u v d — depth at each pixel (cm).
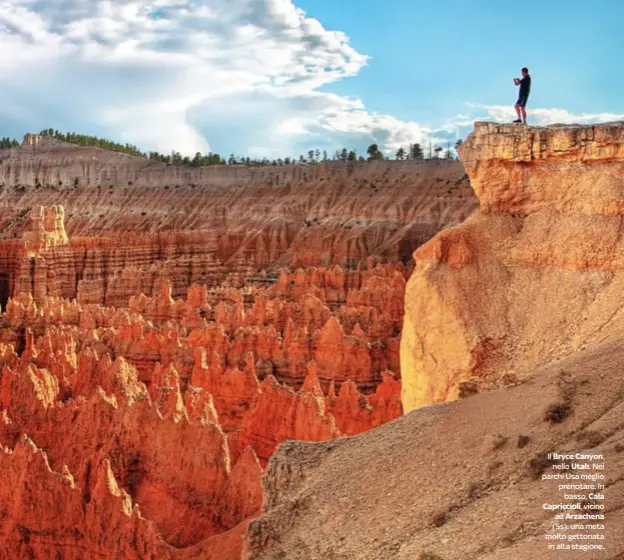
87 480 3425
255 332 6494
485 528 1727
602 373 2130
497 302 3306
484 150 3566
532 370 2767
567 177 3416
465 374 3147
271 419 4388
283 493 2261
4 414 4394
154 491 3597
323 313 7531
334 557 1897
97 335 6969
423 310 3362
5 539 3234
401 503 1972
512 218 3531
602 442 1842
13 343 8000
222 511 3372
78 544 3181
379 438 2303
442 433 2181
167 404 4091
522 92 3547
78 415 4234
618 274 3103
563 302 3161
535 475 1841
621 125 3319
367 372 6119
